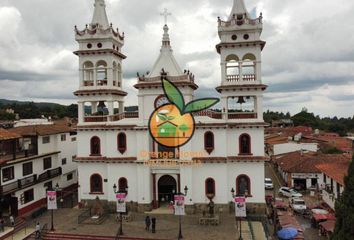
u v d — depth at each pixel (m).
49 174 51.28
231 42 42.72
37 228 36.59
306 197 57.12
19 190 44.38
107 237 35.84
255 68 42.94
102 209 41.97
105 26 47.62
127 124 44.81
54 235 36.78
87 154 46.28
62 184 57.12
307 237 38.78
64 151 57.94
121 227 36.69
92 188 46.25
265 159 42.06
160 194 46.53
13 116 137.25
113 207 44.91
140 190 43.91
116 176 44.88
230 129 43.22
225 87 42.78
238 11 43.75
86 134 46.34
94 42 46.56
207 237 35.50
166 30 45.62
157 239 35.16
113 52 46.78
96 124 45.91
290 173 61.81
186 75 43.03
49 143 53.53
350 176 28.02
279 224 39.38
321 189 53.91
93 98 46.66
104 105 48.06
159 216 42.16
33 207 47.81
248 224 39.50
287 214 42.62
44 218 42.53
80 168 46.38
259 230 38.00
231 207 42.97
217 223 39.03
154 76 45.03
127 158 44.34
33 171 48.91
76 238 36.22
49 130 53.28
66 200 53.25
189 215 42.44
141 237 35.59
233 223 39.59
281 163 69.69
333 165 48.72
